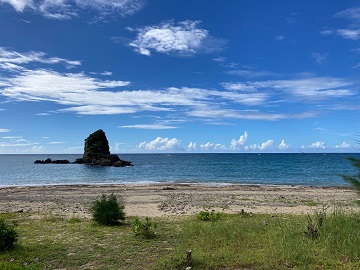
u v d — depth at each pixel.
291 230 9.11
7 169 74.00
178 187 32.56
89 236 10.01
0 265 6.06
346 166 79.06
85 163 98.69
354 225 8.77
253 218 13.09
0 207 19.09
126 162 88.62
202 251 8.00
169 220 13.38
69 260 7.57
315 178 48.47
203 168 74.44
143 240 9.42
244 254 7.61
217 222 11.29
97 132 102.12
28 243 9.07
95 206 12.83
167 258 7.55
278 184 39.19
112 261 7.52
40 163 107.88
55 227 11.61
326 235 8.38
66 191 28.53
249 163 97.31
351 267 6.75
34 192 27.88
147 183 40.44
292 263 7.00
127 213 16.48
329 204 19.66
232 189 30.36
